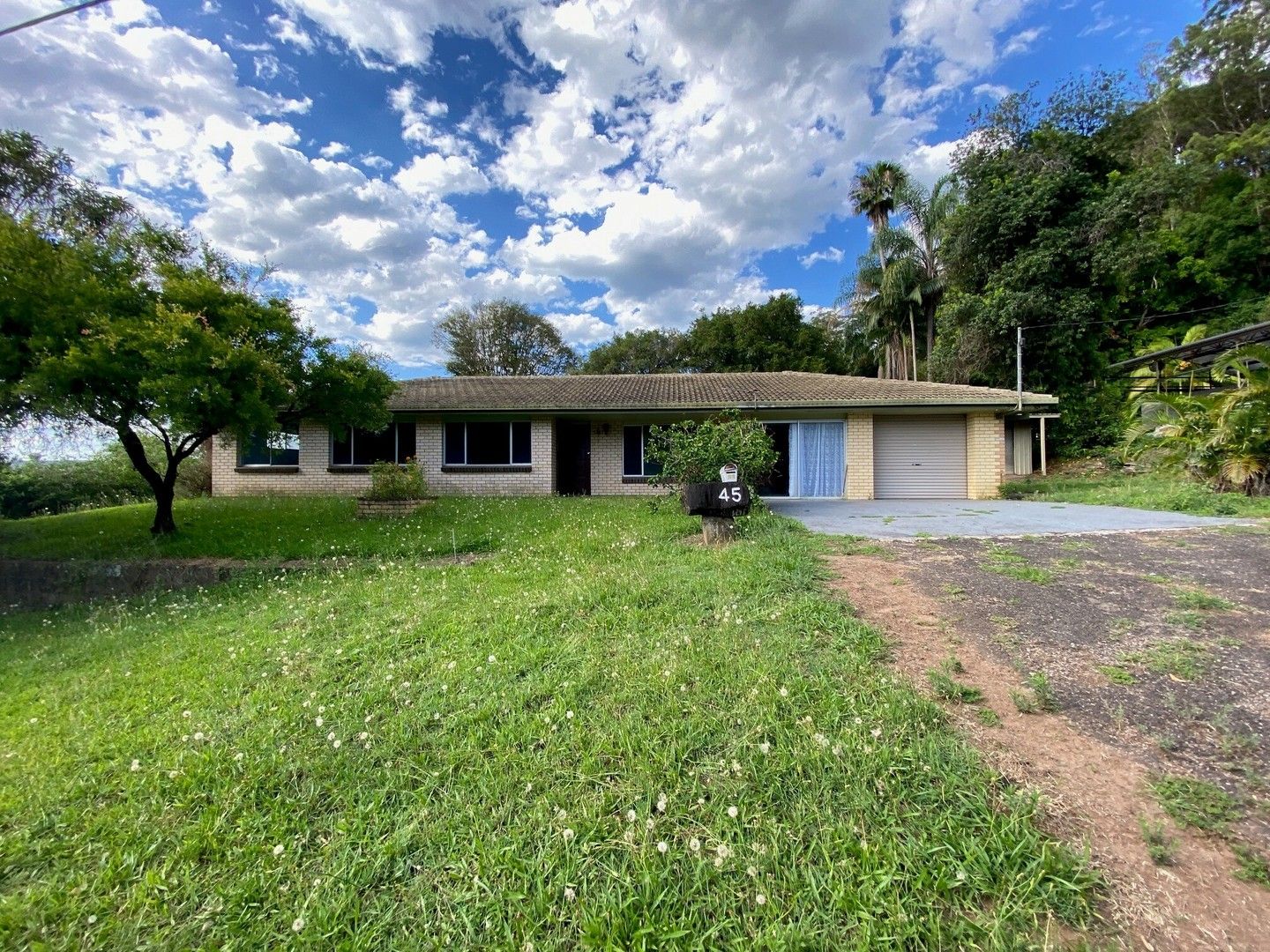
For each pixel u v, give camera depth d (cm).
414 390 1510
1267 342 1298
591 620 420
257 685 364
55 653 512
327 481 1373
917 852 179
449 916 175
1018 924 155
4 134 1384
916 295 2234
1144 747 225
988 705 262
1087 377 1723
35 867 210
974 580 455
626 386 1555
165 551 801
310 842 213
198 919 181
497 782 235
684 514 862
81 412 741
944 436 1304
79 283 734
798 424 1312
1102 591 409
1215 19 1898
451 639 411
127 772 268
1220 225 1628
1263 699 255
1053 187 1653
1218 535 594
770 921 163
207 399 714
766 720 259
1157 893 161
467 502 1150
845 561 544
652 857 187
